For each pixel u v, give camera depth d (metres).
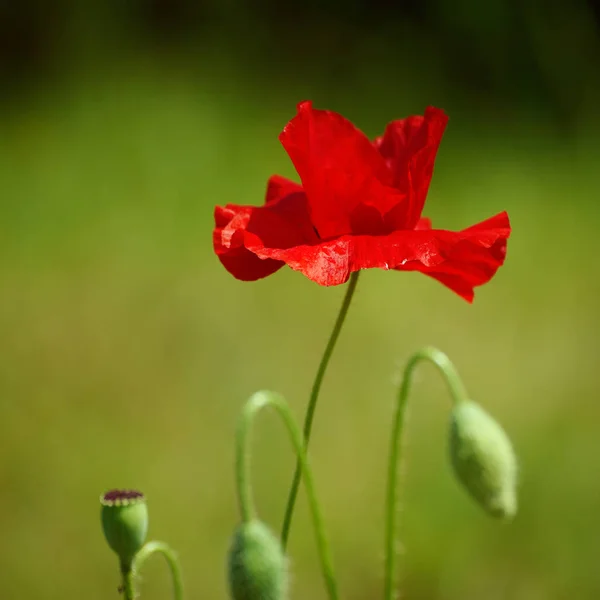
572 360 1.40
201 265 1.64
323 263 0.63
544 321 1.51
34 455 1.19
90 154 2.00
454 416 0.66
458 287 0.66
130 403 1.30
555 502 1.09
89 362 1.39
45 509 1.10
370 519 1.07
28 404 1.30
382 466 1.15
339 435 1.21
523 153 2.05
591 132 2.06
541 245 1.73
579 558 1.02
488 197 1.91
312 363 1.38
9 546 1.04
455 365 1.37
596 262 1.68
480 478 0.66
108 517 0.63
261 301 1.52
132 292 1.56
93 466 1.17
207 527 1.07
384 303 1.51
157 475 1.15
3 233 1.75
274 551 0.63
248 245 0.63
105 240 1.73
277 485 1.12
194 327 1.47
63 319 1.50
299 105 0.65
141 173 1.94
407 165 0.65
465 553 1.03
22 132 2.10
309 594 0.99
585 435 1.20
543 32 2.12
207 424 1.25
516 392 1.32
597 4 2.06
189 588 1.00
